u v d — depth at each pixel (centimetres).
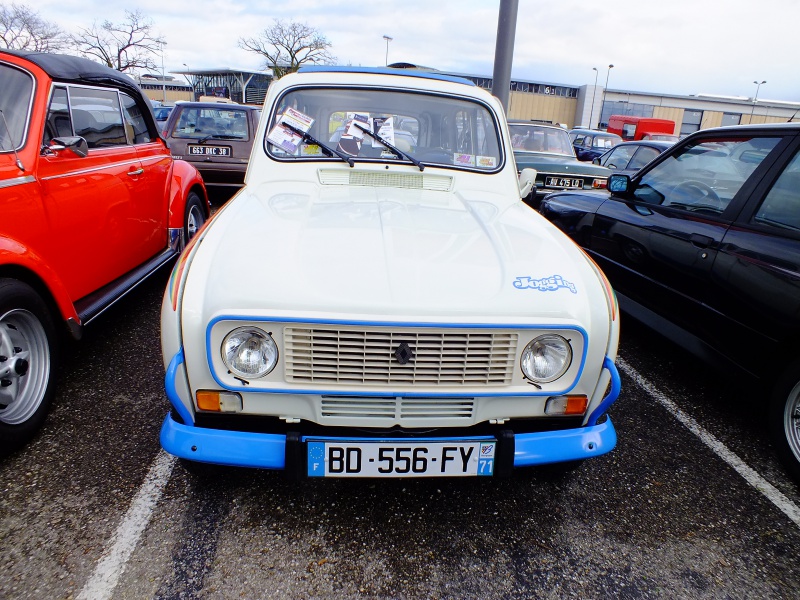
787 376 254
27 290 243
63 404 283
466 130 311
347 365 179
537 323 179
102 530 204
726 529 224
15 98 270
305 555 199
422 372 181
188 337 180
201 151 799
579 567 201
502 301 183
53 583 181
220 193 908
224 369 180
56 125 289
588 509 231
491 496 236
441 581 191
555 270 200
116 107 368
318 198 259
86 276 311
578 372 188
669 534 220
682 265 326
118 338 365
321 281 181
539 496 238
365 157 296
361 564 196
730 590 194
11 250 235
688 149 362
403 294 178
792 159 281
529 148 846
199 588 182
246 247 196
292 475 187
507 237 221
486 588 190
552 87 5131
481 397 189
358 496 231
